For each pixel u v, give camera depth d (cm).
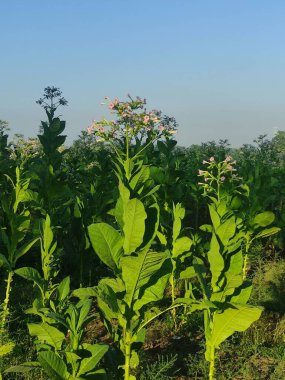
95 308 460
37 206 511
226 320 284
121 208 292
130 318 280
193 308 301
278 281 471
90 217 558
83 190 714
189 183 853
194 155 1195
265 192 571
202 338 396
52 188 508
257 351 366
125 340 283
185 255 395
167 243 411
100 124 346
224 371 338
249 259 588
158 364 349
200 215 927
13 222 417
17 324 412
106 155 692
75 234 512
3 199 427
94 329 416
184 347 382
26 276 329
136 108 350
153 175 563
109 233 272
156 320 428
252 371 332
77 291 267
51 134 536
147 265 261
